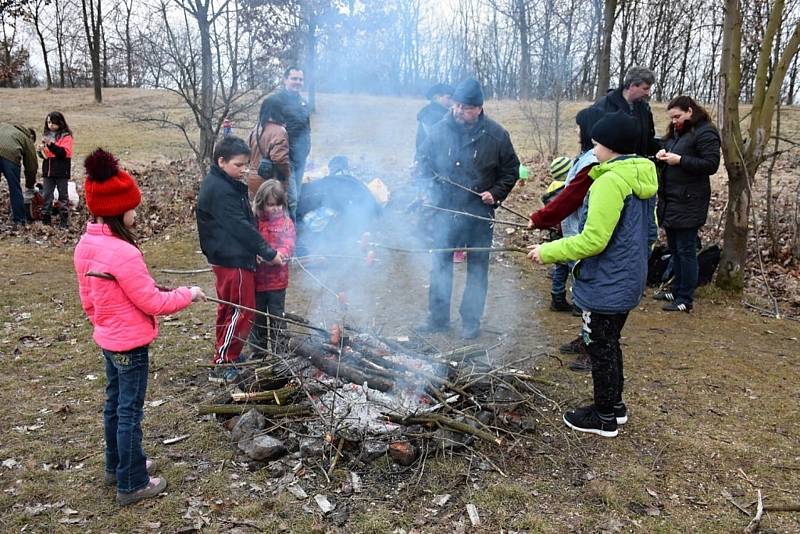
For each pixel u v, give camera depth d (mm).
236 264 3656
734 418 3570
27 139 8078
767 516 2689
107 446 2842
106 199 2527
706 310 5574
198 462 3055
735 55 5590
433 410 3279
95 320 2646
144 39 9023
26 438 3293
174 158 11836
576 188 3184
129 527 2594
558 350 4555
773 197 7883
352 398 3354
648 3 22297
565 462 3080
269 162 5508
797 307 5730
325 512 2678
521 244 7520
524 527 2598
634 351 4574
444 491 2824
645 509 2727
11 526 2596
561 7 15828
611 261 3086
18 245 7441
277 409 3320
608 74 9492
